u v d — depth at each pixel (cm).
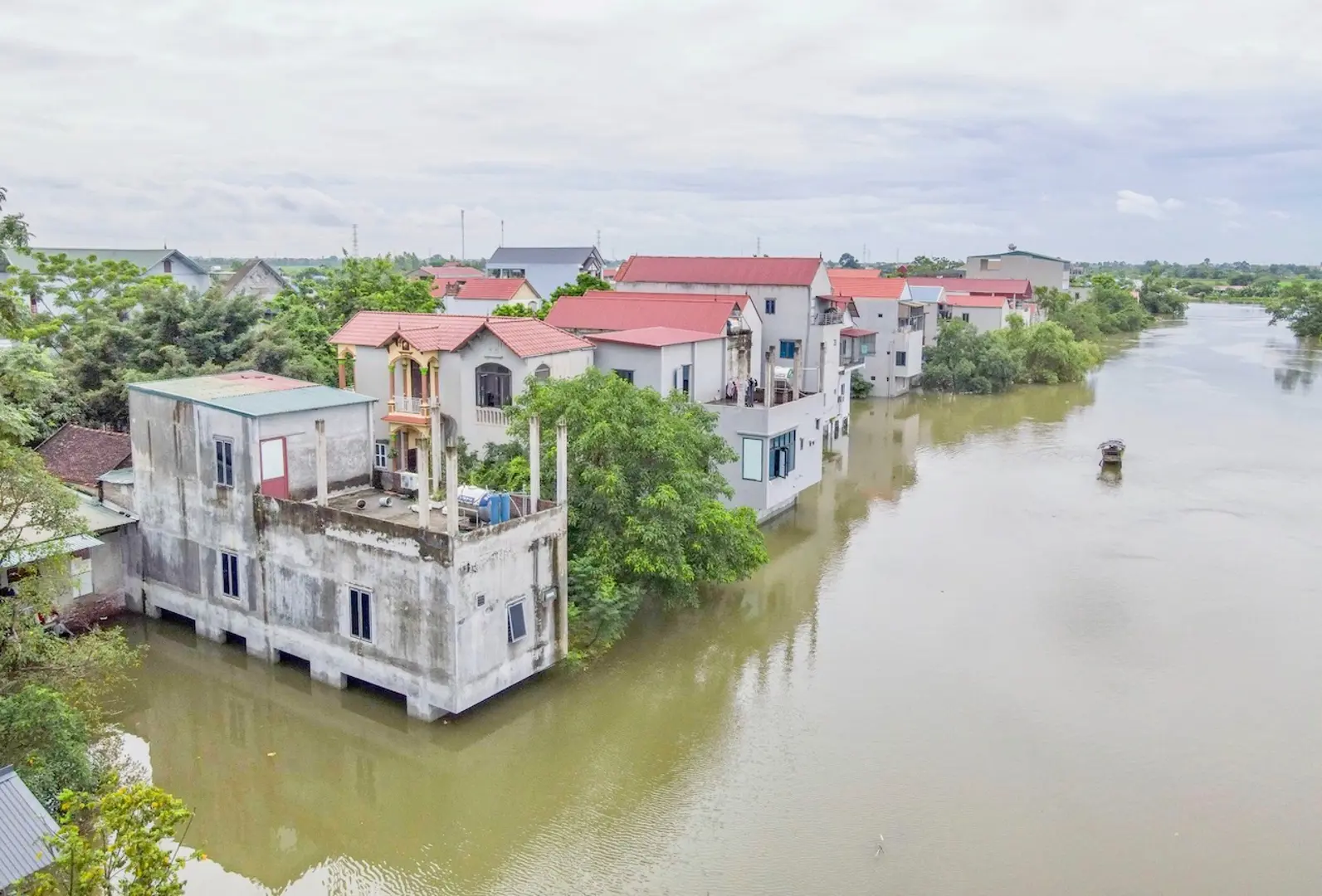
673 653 2991
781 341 5509
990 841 2073
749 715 2611
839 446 5991
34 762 1923
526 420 3123
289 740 2500
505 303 8388
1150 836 2097
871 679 2825
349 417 2973
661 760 2392
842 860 2009
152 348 4488
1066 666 2906
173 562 3000
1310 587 3550
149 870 1405
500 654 2503
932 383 8231
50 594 2270
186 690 2711
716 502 3178
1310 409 7294
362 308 6006
